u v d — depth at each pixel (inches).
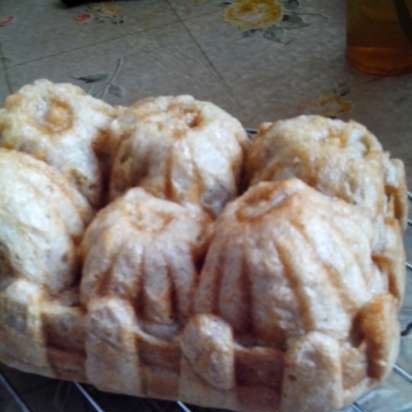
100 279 15.9
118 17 39.5
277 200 15.5
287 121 18.3
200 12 39.3
